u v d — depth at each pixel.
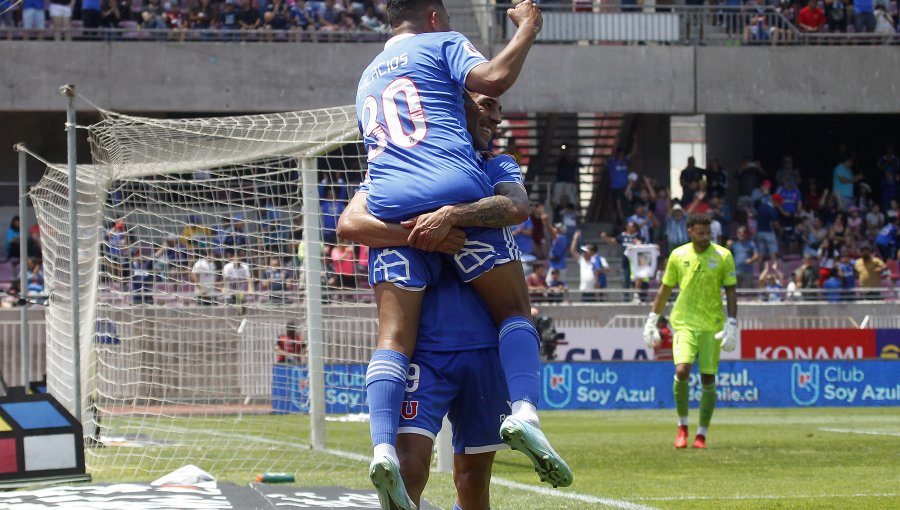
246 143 21.09
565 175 54.03
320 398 22.30
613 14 53.94
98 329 24.81
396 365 8.23
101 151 20.30
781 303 45.47
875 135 61.53
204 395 29.92
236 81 51.91
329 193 29.61
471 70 8.27
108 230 28.12
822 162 61.88
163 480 14.86
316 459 20.00
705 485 15.73
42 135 55.09
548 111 53.53
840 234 53.41
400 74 8.55
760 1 57.38
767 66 54.34
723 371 37.19
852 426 28.34
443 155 8.32
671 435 25.72
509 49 8.20
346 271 32.22
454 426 8.95
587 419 32.19
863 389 37.75
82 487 14.41
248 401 30.91
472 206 8.23
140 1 53.69
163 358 31.55
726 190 55.91
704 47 54.12
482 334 8.55
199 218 33.38
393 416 8.13
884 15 56.69
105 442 22.09
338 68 52.34
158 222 32.69
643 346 41.16
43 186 25.20
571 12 53.84
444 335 8.47
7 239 49.16
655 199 52.75
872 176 61.69
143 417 26.44
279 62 52.09
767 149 61.84
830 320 42.44
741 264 51.16
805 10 55.81
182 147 20.72
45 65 50.84
